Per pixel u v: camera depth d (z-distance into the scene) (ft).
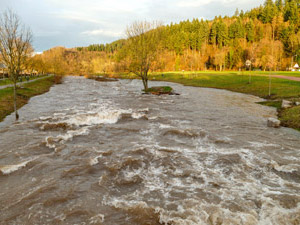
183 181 26.18
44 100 100.07
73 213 20.12
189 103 91.35
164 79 263.49
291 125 53.11
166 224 18.62
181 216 19.34
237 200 21.95
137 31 134.62
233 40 408.26
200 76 243.60
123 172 28.53
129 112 66.08
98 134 45.03
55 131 47.42
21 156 33.73
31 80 199.21
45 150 36.17
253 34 416.67
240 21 440.45
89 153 34.63
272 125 52.54
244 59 354.95
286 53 316.40
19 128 49.62
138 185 25.35
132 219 19.30
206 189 24.21
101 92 139.23
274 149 37.14
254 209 20.53
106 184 25.48
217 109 77.15
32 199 22.36
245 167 29.89
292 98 88.17
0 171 28.35
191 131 46.70
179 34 434.71
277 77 164.14
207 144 39.52
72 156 33.53
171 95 121.19
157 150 35.96
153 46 134.21
